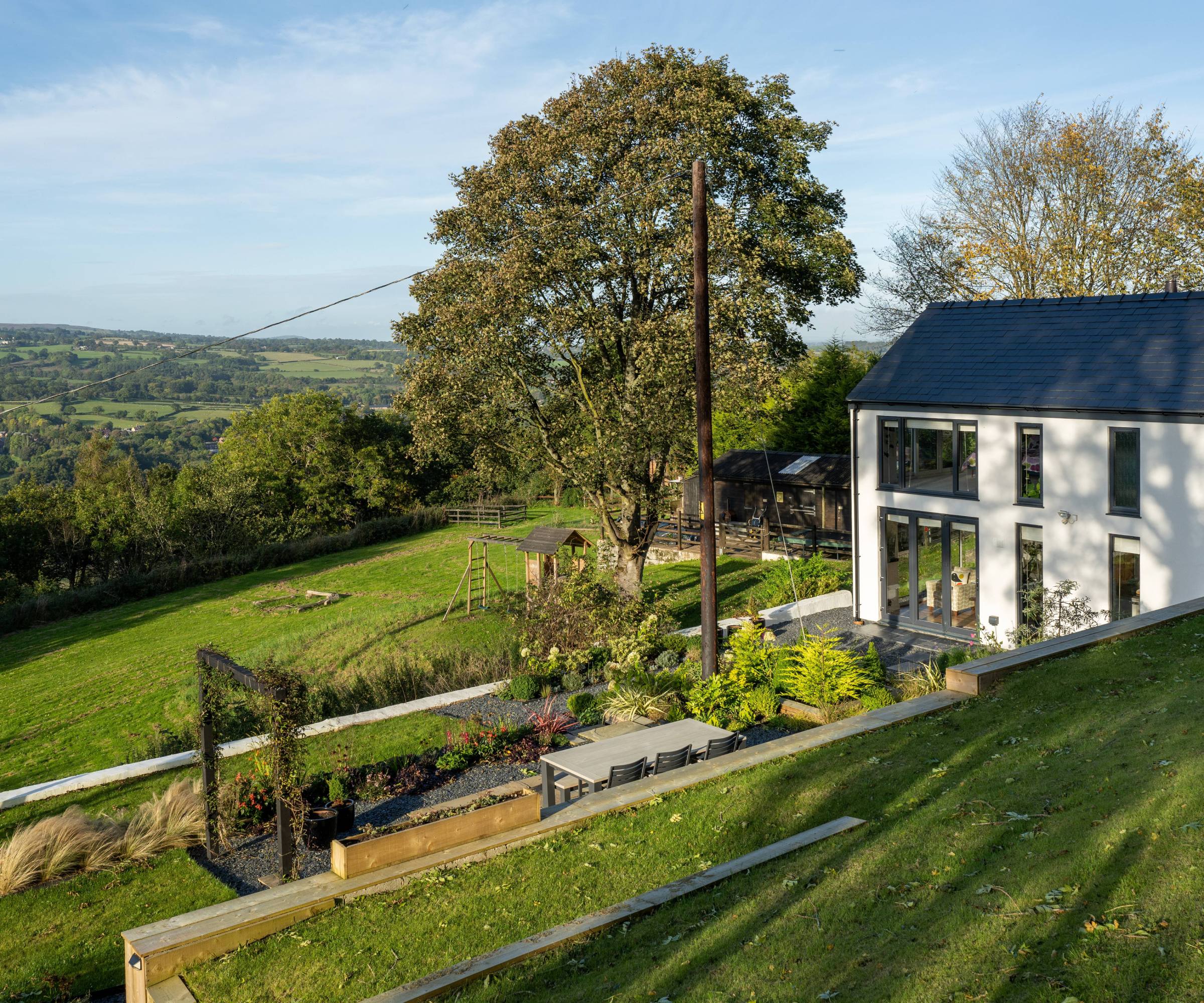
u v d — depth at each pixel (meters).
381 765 14.23
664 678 17.27
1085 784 7.81
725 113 24.52
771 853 7.76
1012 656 12.61
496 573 40.38
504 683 19.33
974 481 21.70
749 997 5.27
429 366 26.83
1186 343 19.38
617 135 24.58
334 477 65.44
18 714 26.05
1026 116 39.62
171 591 45.56
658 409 24.48
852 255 27.39
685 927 6.54
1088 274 38.34
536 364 27.22
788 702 15.32
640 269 23.91
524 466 29.64
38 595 47.44
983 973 4.97
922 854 7.05
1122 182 37.44
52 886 11.25
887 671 18.53
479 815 8.95
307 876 10.93
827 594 26.23
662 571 34.91
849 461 35.75
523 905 7.45
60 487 54.69
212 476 56.28
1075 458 19.61
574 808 9.60
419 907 7.62
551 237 23.73
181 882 11.12
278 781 10.56
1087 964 4.84
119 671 30.09
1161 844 6.13
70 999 8.58
